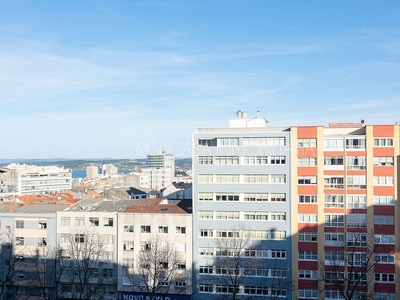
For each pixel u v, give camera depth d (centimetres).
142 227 8125
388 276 7406
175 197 10300
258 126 8831
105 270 8219
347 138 7650
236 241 7769
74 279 8175
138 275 8012
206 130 8362
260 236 7838
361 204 7569
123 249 8144
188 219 8000
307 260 7662
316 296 7612
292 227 7706
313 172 7700
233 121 8950
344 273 7481
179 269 7975
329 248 7612
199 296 7900
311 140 7744
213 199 7981
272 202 7800
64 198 11675
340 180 7650
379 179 7512
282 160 7800
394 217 7438
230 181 7962
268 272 7750
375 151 7531
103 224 8275
